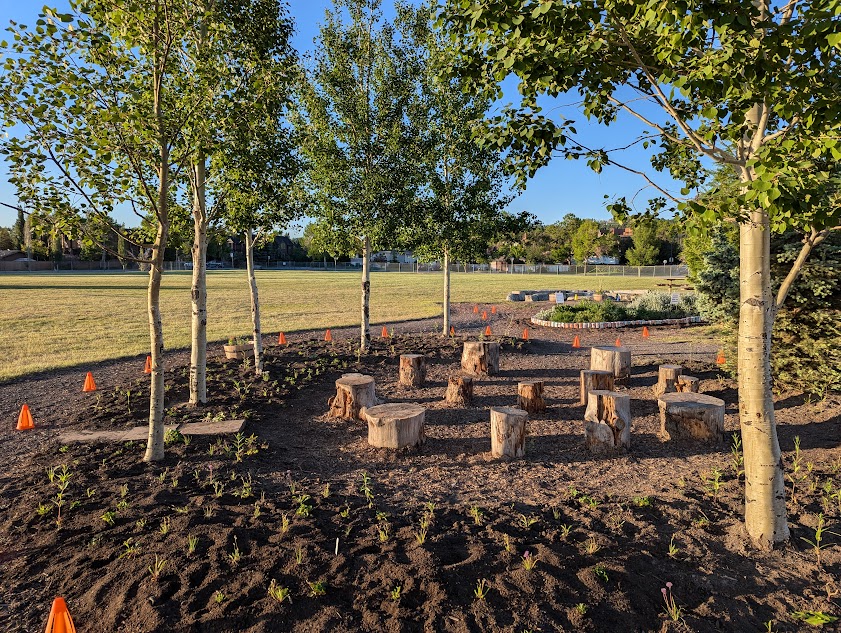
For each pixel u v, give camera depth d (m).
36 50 4.69
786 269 7.68
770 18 3.27
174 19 5.52
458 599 3.32
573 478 5.54
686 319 18.95
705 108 3.08
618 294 29.38
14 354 12.81
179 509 4.46
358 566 3.67
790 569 3.80
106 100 5.11
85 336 15.59
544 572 3.60
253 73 6.69
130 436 6.57
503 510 4.64
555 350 14.14
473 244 12.79
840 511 4.54
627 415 6.31
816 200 2.92
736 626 3.26
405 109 11.70
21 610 3.31
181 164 5.81
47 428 7.34
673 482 5.30
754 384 4.04
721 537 4.20
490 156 11.93
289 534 4.06
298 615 3.19
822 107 2.91
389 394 9.46
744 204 3.04
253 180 7.72
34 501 4.74
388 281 49.66
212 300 28.33
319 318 20.64
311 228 12.62
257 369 10.16
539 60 3.35
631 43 3.59
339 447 6.66
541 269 72.12
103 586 3.47
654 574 3.70
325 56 11.59
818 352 7.52
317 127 11.59
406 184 11.64
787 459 5.75
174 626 3.07
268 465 5.84
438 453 6.43
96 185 5.27
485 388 9.84
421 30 11.47
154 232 7.94
